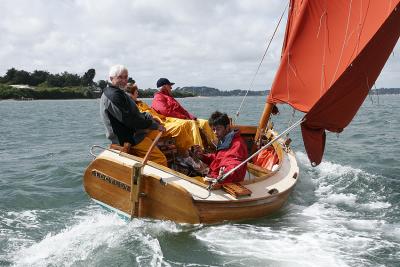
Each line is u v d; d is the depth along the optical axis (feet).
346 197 24.32
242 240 17.53
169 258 16.08
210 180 19.13
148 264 15.69
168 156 22.48
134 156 19.39
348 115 19.72
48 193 26.05
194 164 21.85
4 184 28.71
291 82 24.49
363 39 19.98
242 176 20.58
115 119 20.01
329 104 18.95
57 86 443.32
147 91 276.41
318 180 28.02
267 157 27.55
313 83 23.30
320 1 22.49
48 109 166.61
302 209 22.08
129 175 18.17
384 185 26.73
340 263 15.56
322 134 20.11
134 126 19.53
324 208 22.27
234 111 124.16
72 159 38.11
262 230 18.74
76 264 15.79
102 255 16.42
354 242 17.54
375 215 21.24
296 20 23.53
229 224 19.12
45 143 52.06
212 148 25.49
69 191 26.58
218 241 17.39
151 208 18.51
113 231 18.42
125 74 19.75
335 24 21.98
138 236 17.85
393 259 15.99
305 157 36.29
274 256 16.08
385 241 17.72
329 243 17.39
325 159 35.50
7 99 348.59
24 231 19.49
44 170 33.27
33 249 17.11
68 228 19.54
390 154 37.68
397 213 21.57
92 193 19.77
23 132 67.15
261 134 28.07
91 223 19.75
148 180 18.16
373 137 50.31
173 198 17.87
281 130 59.72
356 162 34.17
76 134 62.34
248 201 18.88
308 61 23.47
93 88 419.33
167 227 18.42
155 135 21.29
